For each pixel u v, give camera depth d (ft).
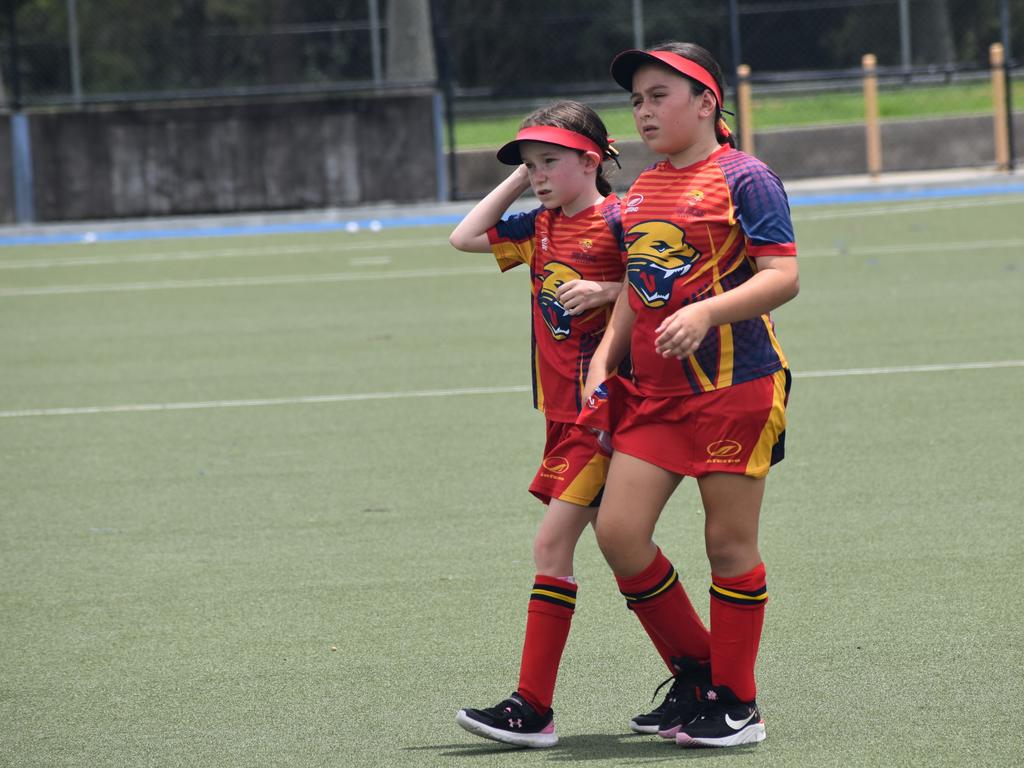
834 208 248.93
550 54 343.05
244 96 274.36
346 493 87.71
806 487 84.69
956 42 385.91
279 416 110.73
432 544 76.64
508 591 68.49
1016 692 53.72
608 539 49.08
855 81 350.43
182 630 65.00
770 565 70.85
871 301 151.94
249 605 68.08
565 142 49.90
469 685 57.21
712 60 48.29
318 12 313.53
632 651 60.39
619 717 53.67
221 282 193.98
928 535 74.43
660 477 48.83
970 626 61.16
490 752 50.55
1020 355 120.16
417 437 101.60
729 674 49.80
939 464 88.17
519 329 145.79
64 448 102.78
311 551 76.28
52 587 71.82
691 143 48.11
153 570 74.08
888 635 60.54
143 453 100.42
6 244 256.52
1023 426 96.43
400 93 280.92
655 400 48.70
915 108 346.95
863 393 109.29
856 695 54.29
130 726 54.29
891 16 352.90
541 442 98.48
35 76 291.99
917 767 47.47
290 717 54.60
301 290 182.80
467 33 338.75
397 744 51.67
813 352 126.72
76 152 273.33
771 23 360.69
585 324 51.31
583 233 50.98
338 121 272.92
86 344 148.87
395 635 63.16
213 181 273.95
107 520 83.82
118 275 206.80
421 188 274.57
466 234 53.78
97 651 62.69
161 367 134.10
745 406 47.91
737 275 47.91
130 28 297.94
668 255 47.73
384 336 145.28
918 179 273.95
